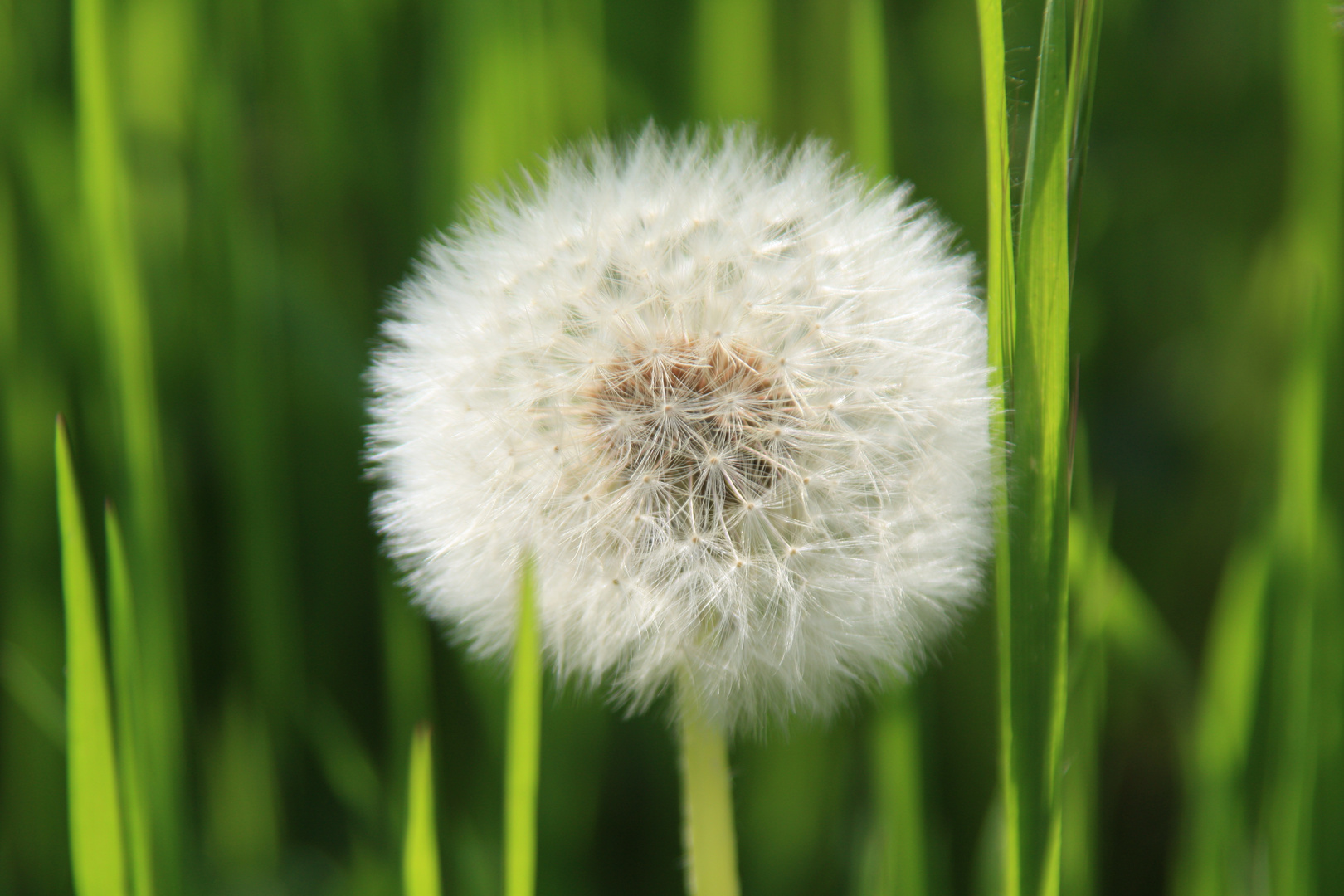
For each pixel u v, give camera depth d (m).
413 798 0.24
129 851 0.25
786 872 0.29
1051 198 0.24
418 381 0.26
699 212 0.26
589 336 0.26
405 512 0.26
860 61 0.27
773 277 0.26
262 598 0.29
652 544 0.25
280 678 0.29
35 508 0.29
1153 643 0.27
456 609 0.26
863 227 0.26
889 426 0.26
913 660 0.26
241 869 0.29
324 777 0.29
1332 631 0.27
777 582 0.25
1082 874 0.27
